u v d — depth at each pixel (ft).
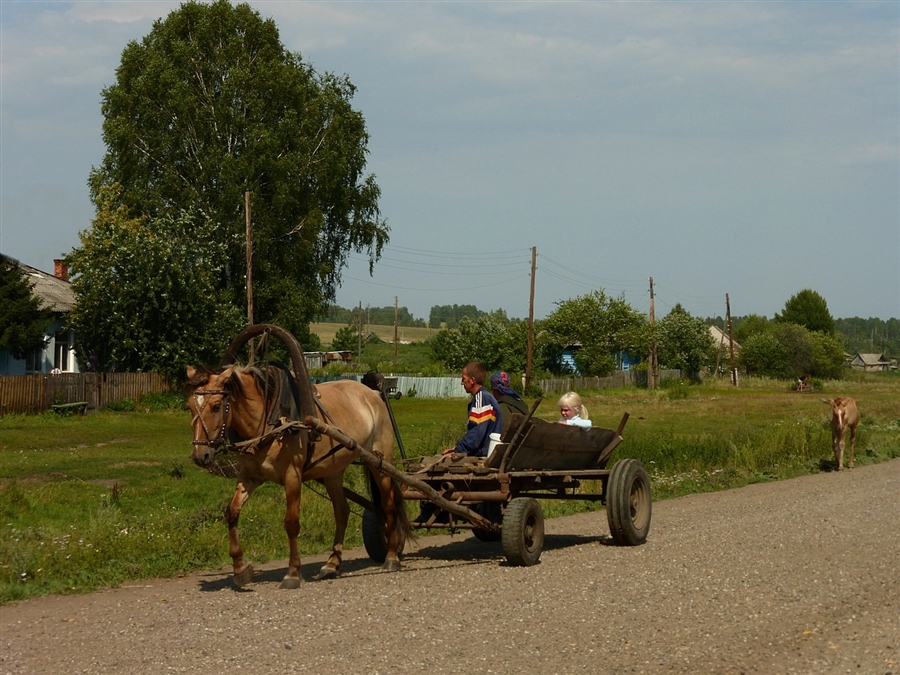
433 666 18.42
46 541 33.24
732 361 268.00
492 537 36.17
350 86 163.94
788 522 37.35
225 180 139.95
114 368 127.54
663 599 24.00
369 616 22.66
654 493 50.67
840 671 18.03
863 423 107.14
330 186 150.82
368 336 477.36
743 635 20.49
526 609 23.09
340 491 29.84
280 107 150.30
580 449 34.35
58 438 87.20
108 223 132.67
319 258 157.48
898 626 21.24
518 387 177.37
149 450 77.36
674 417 126.31
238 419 26.16
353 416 30.04
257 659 19.10
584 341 221.25
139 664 18.98
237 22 153.89
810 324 415.23
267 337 27.58
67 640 21.13
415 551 34.35
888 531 34.71
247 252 127.54
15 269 115.14
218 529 35.63
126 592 27.14
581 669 18.15
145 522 37.24
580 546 33.88
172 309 126.41
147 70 144.56
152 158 144.05
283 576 28.99
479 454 33.22
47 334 132.36
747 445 65.98
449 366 232.53
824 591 24.75
